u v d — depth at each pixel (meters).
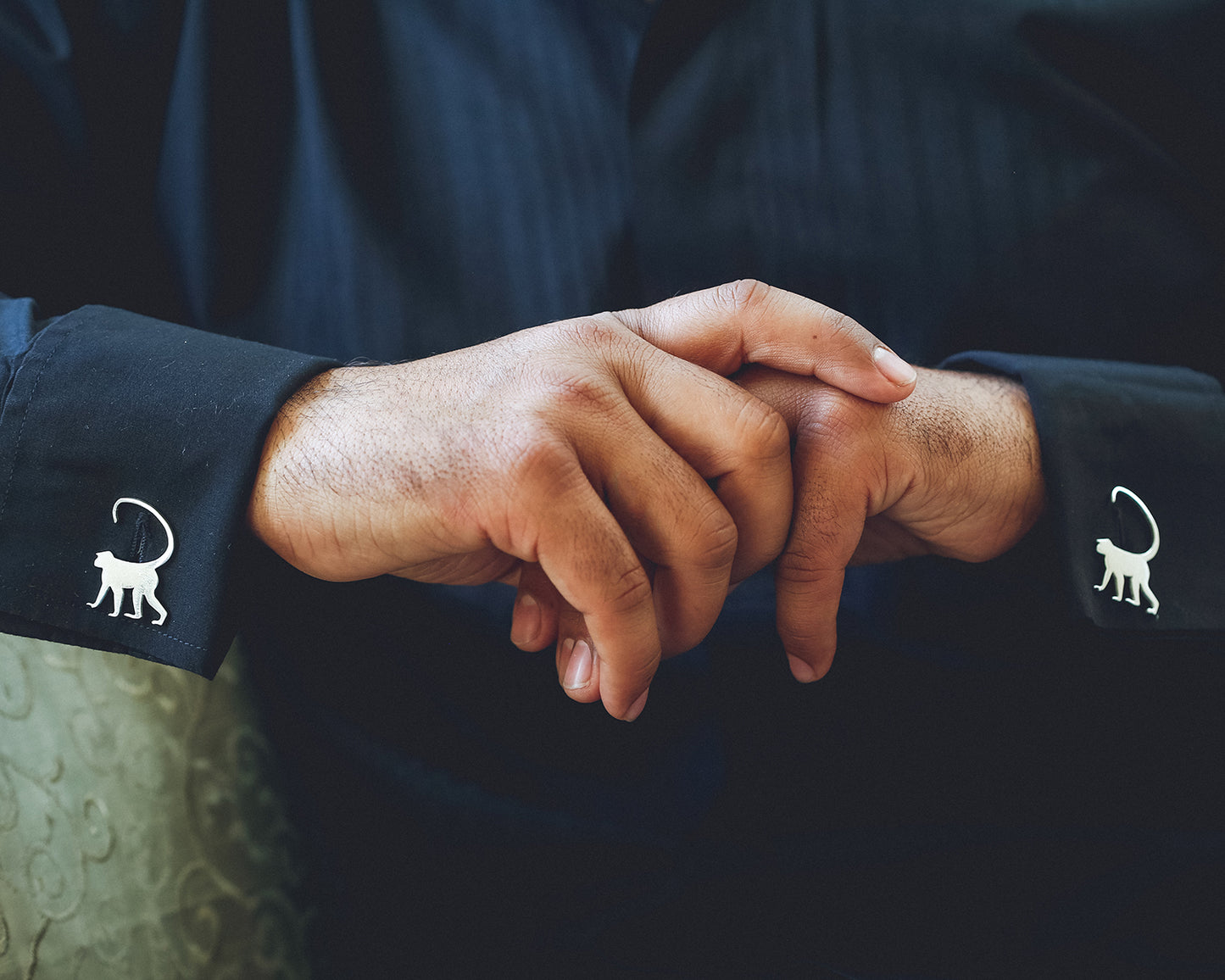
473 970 0.58
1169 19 0.60
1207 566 0.53
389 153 0.62
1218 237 0.62
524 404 0.48
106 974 0.54
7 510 0.49
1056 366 0.55
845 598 0.60
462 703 0.59
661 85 0.60
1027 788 0.58
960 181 0.61
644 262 0.61
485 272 0.62
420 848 0.59
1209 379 0.57
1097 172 0.61
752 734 0.58
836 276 0.61
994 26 0.60
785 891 0.57
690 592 0.50
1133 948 0.56
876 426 0.52
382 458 0.48
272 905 0.58
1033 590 0.57
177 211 0.62
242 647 0.58
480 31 0.62
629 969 0.57
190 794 0.56
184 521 0.49
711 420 0.50
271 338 0.62
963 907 0.57
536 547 0.48
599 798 0.58
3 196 0.59
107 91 0.62
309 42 0.61
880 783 0.58
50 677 0.53
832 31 0.60
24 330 0.51
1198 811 0.58
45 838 0.53
